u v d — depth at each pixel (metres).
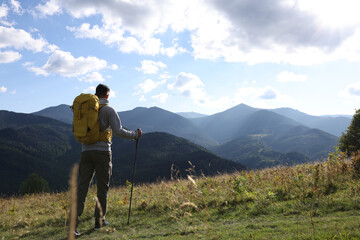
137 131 4.75
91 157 4.32
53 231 4.71
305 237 2.85
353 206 3.87
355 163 5.62
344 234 2.75
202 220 4.34
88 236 4.14
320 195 4.59
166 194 6.11
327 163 6.35
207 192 5.78
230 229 3.64
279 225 3.52
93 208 5.73
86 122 4.20
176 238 3.56
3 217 6.03
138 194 7.07
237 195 5.35
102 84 4.61
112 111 4.41
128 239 3.82
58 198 8.29
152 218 4.88
